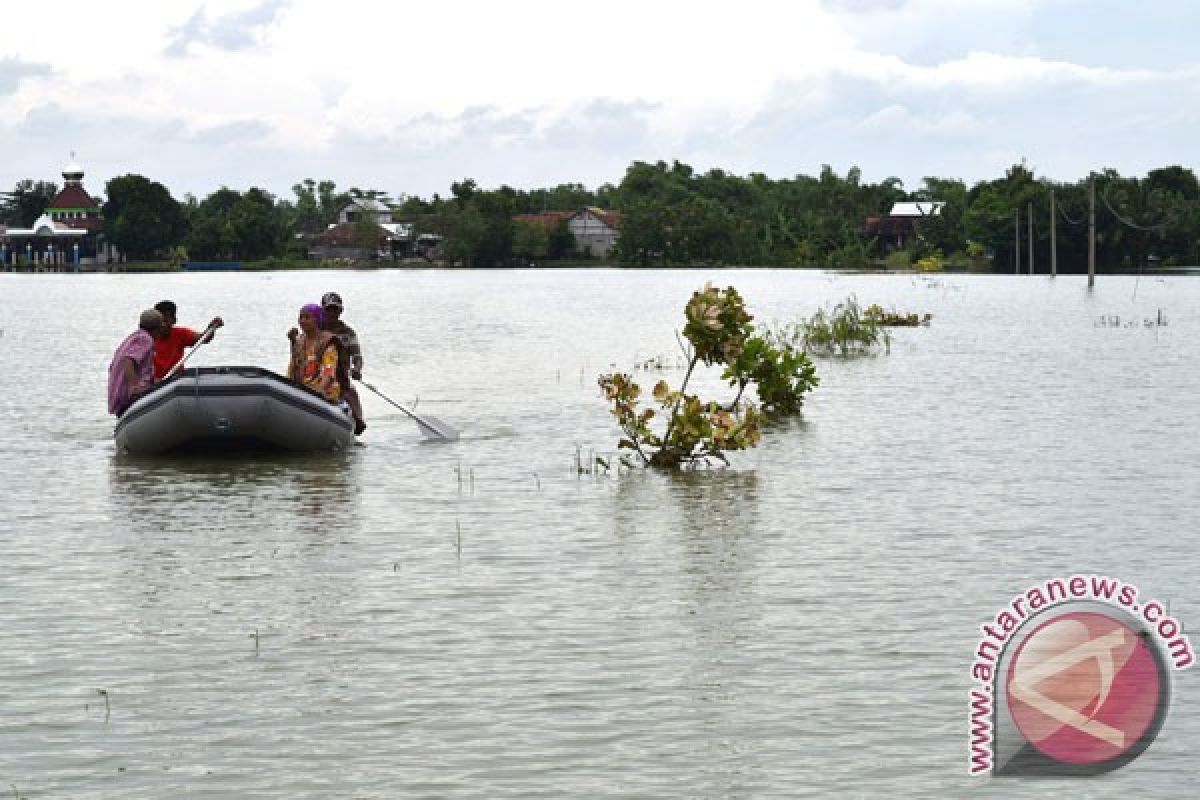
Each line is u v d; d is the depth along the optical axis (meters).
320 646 9.92
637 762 7.86
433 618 10.60
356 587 11.52
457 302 71.81
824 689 9.00
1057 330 43.53
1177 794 7.45
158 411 18.09
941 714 8.57
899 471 17.03
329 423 18.77
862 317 47.06
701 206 170.75
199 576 11.89
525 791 7.49
